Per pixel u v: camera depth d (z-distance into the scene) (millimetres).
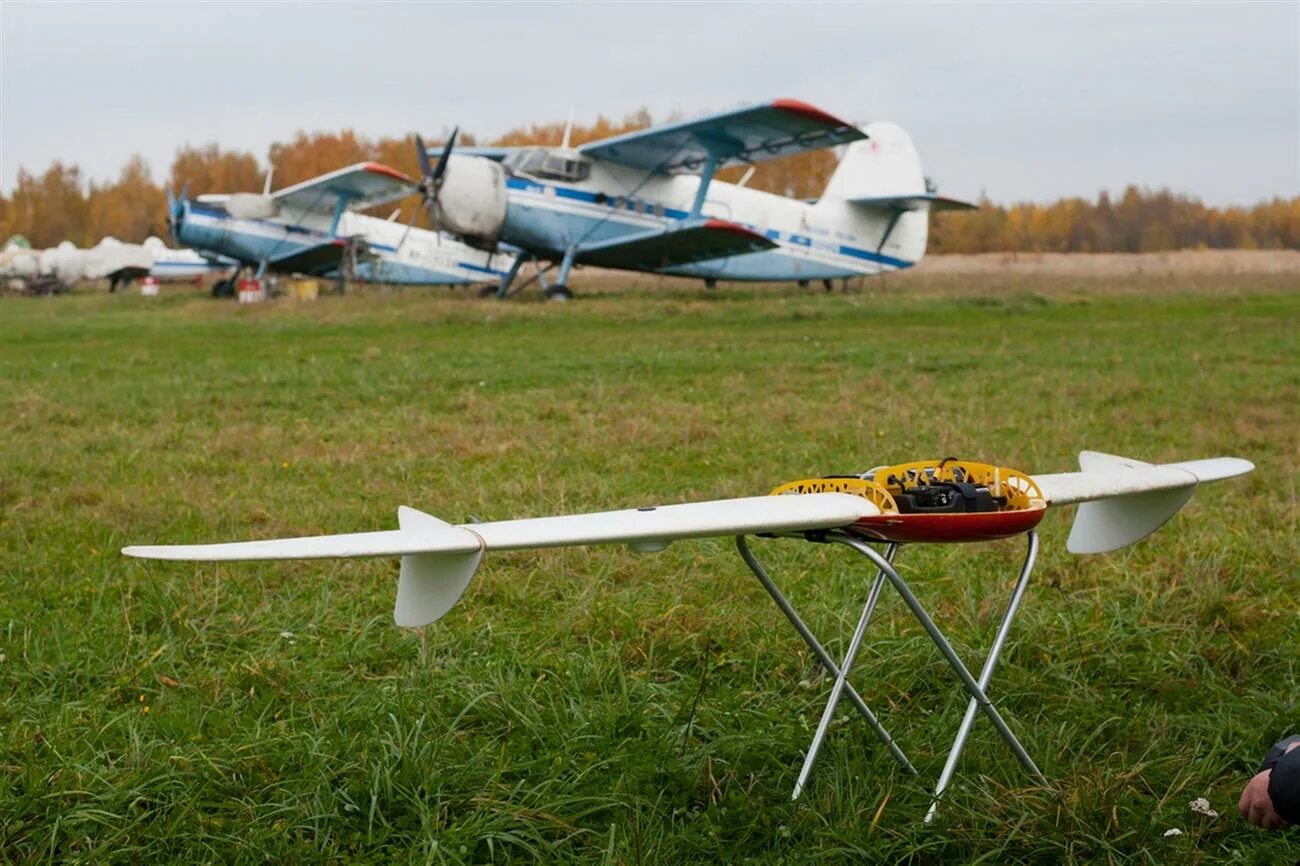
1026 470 6531
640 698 3320
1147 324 18031
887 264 30578
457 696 3314
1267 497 5781
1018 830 2473
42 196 94125
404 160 78562
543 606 4266
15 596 4418
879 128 30109
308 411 9680
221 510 5855
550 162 25375
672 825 2604
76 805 2697
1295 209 91062
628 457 7242
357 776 2830
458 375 11945
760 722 3141
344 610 4219
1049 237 89188
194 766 2916
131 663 3686
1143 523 2920
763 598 4273
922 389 10297
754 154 24688
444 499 6086
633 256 26547
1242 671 3529
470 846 2512
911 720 3197
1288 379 10750
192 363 13992
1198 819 2600
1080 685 3412
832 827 2529
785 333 17391
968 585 4227
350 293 32344
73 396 10672
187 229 33125
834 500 2273
